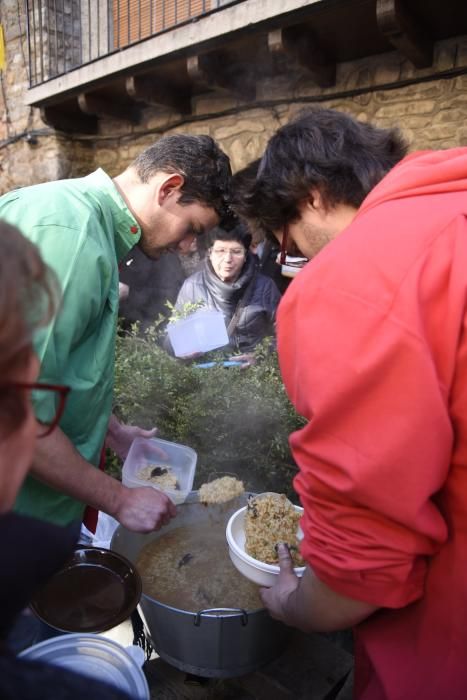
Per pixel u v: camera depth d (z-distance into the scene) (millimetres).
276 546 1137
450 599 772
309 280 777
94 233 1153
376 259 719
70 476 1078
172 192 1316
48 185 1196
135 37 4910
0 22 5535
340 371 713
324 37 3271
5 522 582
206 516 1521
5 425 435
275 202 954
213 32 3377
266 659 1205
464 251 686
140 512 1162
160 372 1663
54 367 1030
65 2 5145
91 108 4633
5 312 393
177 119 4668
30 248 429
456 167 762
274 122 3984
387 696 827
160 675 1298
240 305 2723
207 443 1618
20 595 550
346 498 741
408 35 2902
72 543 643
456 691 773
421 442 678
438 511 739
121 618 1082
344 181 884
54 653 841
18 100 5590
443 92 3213
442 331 687
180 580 1310
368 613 831
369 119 3535
